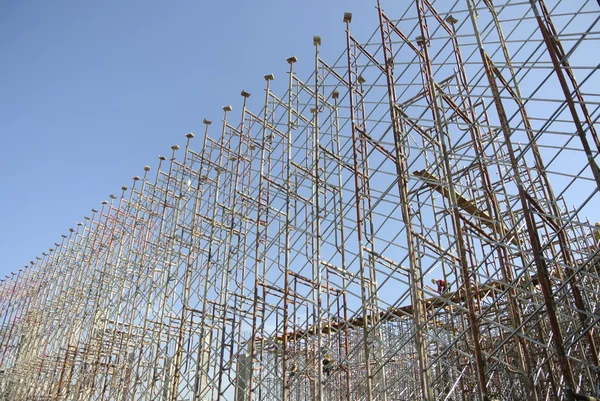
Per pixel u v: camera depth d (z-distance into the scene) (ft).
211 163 77.61
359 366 60.23
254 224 68.49
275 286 56.85
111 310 91.81
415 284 37.78
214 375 60.29
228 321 65.10
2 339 138.62
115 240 99.35
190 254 70.33
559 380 47.29
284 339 51.11
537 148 42.42
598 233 59.72
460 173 51.24
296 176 60.75
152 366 75.92
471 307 33.53
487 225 54.08
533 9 33.50
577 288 35.70
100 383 88.12
